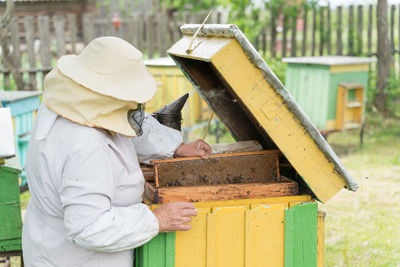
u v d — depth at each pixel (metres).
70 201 1.48
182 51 1.85
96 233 1.46
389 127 7.12
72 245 1.60
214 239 1.75
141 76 1.60
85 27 7.91
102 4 14.16
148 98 1.56
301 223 1.82
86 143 1.50
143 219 1.55
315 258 1.86
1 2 10.27
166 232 1.71
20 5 11.27
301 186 1.94
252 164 1.86
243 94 1.59
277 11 7.75
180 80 5.08
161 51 8.63
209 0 13.88
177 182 1.80
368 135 6.78
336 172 1.77
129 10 14.62
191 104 5.25
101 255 1.61
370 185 4.76
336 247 3.38
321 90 5.57
